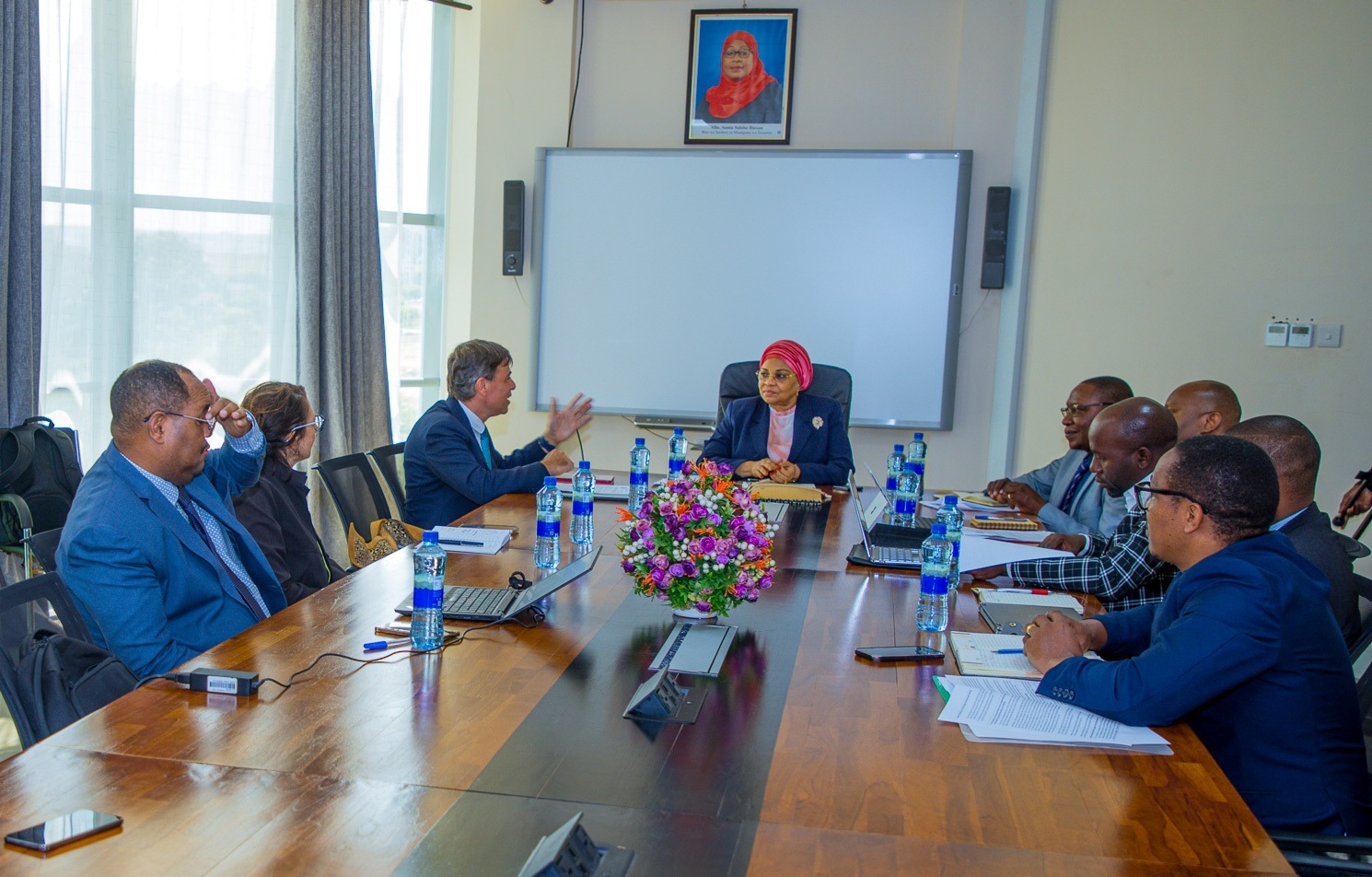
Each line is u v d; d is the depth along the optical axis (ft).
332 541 16.75
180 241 14.98
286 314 16.31
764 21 17.61
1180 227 15.80
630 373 18.16
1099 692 5.41
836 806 4.43
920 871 3.94
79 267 13.62
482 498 11.02
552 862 3.65
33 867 3.71
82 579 6.63
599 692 5.64
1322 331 15.44
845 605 7.52
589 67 18.11
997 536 9.57
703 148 17.63
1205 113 15.58
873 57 17.49
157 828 4.02
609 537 9.50
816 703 5.60
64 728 5.12
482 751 4.83
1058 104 16.08
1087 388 11.98
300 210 15.93
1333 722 5.66
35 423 11.98
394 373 18.39
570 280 18.13
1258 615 5.32
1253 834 4.28
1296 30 15.20
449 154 18.99
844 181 17.33
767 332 17.78
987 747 5.09
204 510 7.77
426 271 19.07
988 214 16.67
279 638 6.31
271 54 15.75
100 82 13.62
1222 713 5.73
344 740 4.90
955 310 17.28
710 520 6.67
